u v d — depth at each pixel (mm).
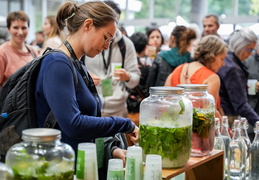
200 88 1851
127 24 9227
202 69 2787
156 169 1461
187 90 1847
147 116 1627
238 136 2127
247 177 2137
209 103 1837
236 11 7992
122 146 1985
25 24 3486
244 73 3531
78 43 1718
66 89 1538
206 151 1834
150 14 9172
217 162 1972
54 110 1523
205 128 1807
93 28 1677
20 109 1630
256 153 2051
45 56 1606
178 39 3783
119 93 3453
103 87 3199
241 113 3322
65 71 1554
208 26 4598
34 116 1644
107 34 1701
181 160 1615
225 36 7711
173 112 1591
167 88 1625
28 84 1624
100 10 1679
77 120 1531
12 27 3449
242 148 2092
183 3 8820
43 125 1634
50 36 3336
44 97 1607
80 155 1391
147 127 1618
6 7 10031
